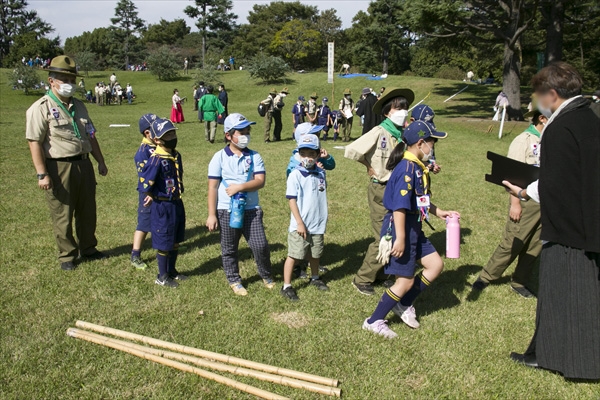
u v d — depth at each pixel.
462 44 27.69
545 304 3.45
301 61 70.31
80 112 5.51
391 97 4.89
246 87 40.47
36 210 7.83
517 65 23.67
